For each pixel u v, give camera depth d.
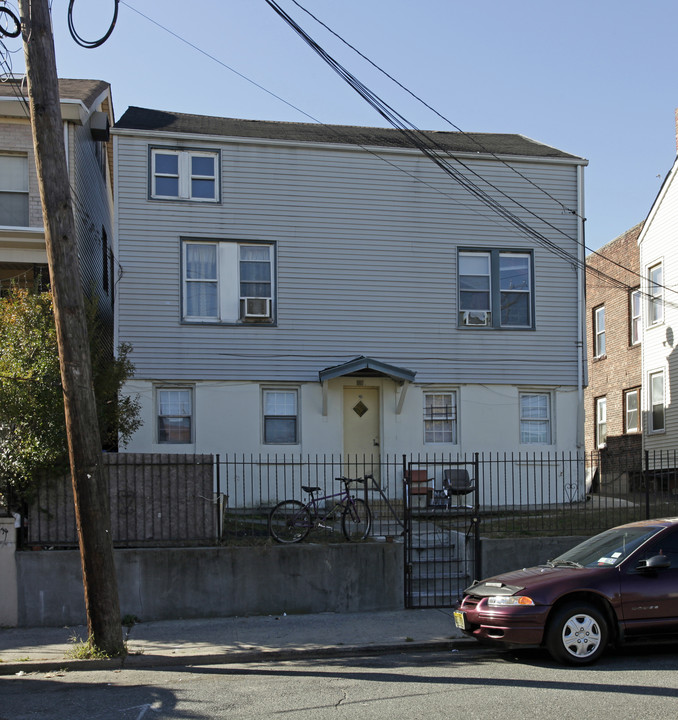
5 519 10.62
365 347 17.22
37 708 6.97
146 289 16.48
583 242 18.38
